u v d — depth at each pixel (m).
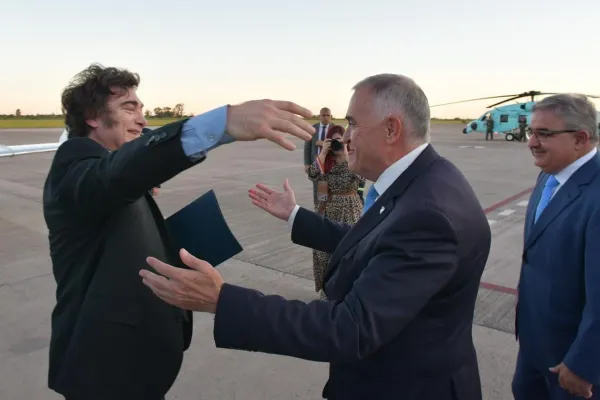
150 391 1.37
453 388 1.23
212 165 15.80
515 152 20.25
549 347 1.78
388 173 1.27
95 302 1.26
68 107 1.37
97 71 1.36
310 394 2.64
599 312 1.52
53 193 1.19
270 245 5.53
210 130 0.92
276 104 0.93
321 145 4.32
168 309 1.38
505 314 3.58
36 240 5.84
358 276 1.21
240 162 17.12
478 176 12.11
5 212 7.72
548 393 1.98
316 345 0.95
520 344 1.99
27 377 2.76
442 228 1.07
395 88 1.25
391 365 1.20
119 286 1.28
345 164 3.70
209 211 1.58
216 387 2.70
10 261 4.95
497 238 5.87
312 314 0.98
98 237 1.28
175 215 1.61
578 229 1.65
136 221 1.33
